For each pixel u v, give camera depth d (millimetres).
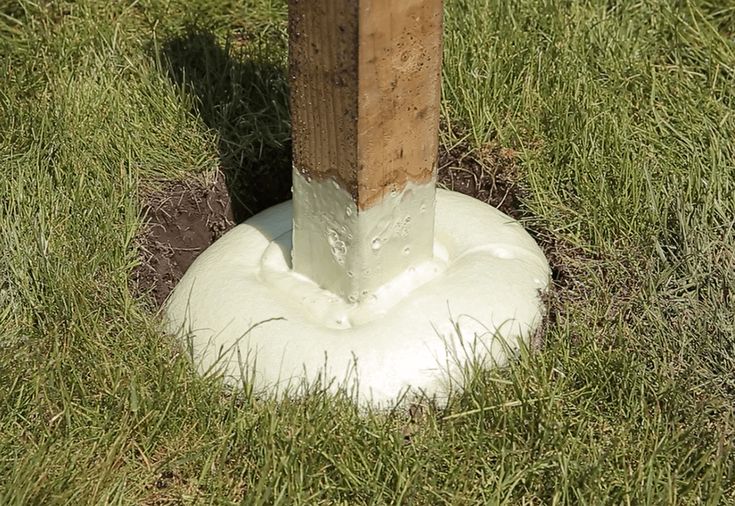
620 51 1984
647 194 1802
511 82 1967
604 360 1628
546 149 1894
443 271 1703
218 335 1663
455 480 1537
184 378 1620
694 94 1938
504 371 1628
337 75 1536
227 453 1570
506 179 1888
